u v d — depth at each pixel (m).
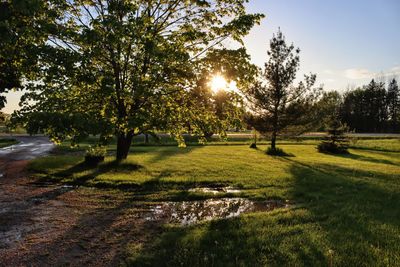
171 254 5.25
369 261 4.92
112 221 7.15
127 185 10.88
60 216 7.45
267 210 8.30
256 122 25.06
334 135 27.36
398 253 5.21
